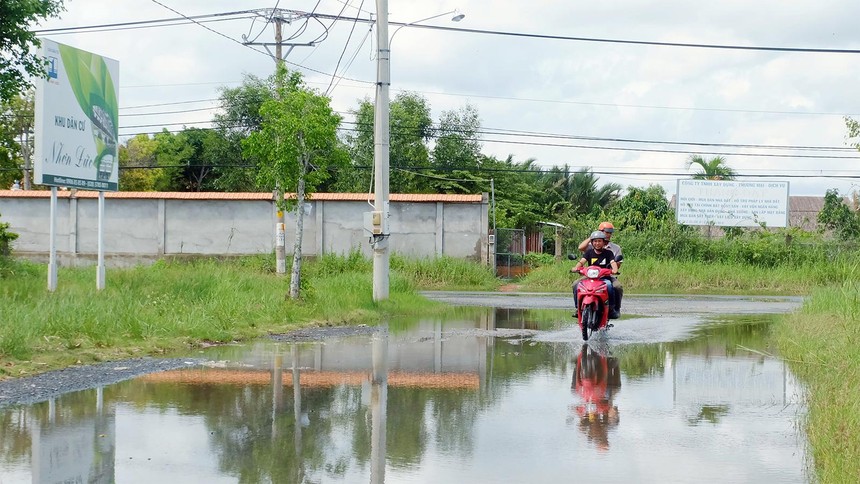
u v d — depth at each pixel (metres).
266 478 5.49
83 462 5.83
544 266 35.53
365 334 14.53
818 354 10.95
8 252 26.89
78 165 17.95
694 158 49.62
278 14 32.31
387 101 19.91
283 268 31.28
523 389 8.92
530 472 5.69
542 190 61.12
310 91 17.58
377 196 19.94
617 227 41.38
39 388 8.70
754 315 19.58
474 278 33.22
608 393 8.72
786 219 45.09
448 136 53.09
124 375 9.64
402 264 33.44
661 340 13.84
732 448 6.41
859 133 18.44
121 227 36.38
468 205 35.41
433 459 6.00
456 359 11.28
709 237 40.53
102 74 18.92
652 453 6.24
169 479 5.45
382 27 19.69
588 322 13.78
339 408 7.79
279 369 10.23
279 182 17.69
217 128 55.12
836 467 5.51
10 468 5.67
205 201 36.19
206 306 15.24
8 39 17.12
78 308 13.02
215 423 7.10
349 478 5.51
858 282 18.48
